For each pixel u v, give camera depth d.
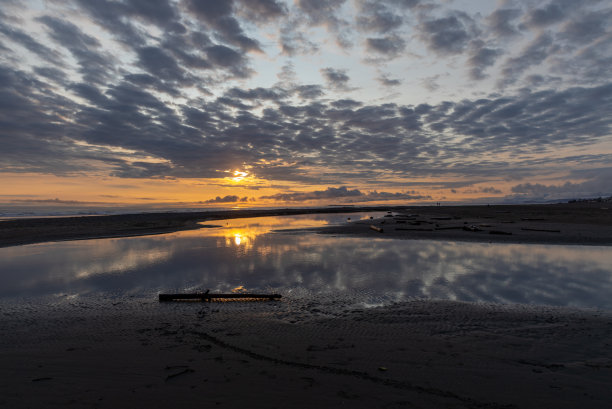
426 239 18.28
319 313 6.73
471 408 3.39
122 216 46.59
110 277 10.10
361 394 3.69
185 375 4.18
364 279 9.55
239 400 3.60
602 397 3.56
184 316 6.65
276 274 10.28
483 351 4.79
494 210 54.22
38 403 3.58
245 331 5.76
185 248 15.83
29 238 20.30
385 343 5.14
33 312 6.98
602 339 5.15
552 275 9.81
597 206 60.47
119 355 4.80
